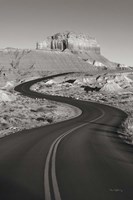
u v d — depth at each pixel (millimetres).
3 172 11164
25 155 14969
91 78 131125
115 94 94375
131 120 40625
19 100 64375
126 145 19812
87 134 26266
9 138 22203
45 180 10023
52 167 12141
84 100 79938
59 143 19922
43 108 55656
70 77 143500
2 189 8938
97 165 12742
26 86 121562
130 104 72750
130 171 11633
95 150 17141
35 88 116250
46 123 40125
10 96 63281
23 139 21688
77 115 53594
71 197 8172
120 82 119812
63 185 9438
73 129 30656
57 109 57500
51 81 132625
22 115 42531
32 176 10578
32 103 62250
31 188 9055
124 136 25594
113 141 21750
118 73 142250
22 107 51938
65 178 10344
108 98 85500
